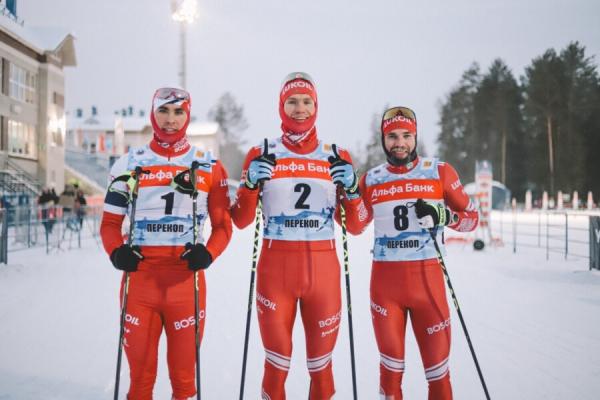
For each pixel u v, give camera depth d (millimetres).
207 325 5012
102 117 51438
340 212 2986
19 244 12305
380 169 3236
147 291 2584
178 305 2609
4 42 21859
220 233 2787
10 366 3791
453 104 52375
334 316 2793
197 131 48656
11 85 22562
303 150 2920
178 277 2633
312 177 2861
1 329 4832
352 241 15062
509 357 4027
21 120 23312
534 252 11391
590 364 3850
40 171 24766
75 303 6031
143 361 2574
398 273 2947
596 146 41531
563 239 14266
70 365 3822
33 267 8945
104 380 3518
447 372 2857
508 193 36875
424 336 2902
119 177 2666
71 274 8258
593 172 41656
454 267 9039
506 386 3420
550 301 6105
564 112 41375
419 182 3078
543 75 41312
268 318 2736
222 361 3947
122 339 2615
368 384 3498
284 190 2836
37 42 24422
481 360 3961
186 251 2555
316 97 2957
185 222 2709
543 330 4801
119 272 8508
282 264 2764
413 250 2965
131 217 2633
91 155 40219
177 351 2621
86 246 12766
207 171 2820
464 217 3158
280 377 2682
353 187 2793
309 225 2812
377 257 3078
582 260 9859
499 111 46438
